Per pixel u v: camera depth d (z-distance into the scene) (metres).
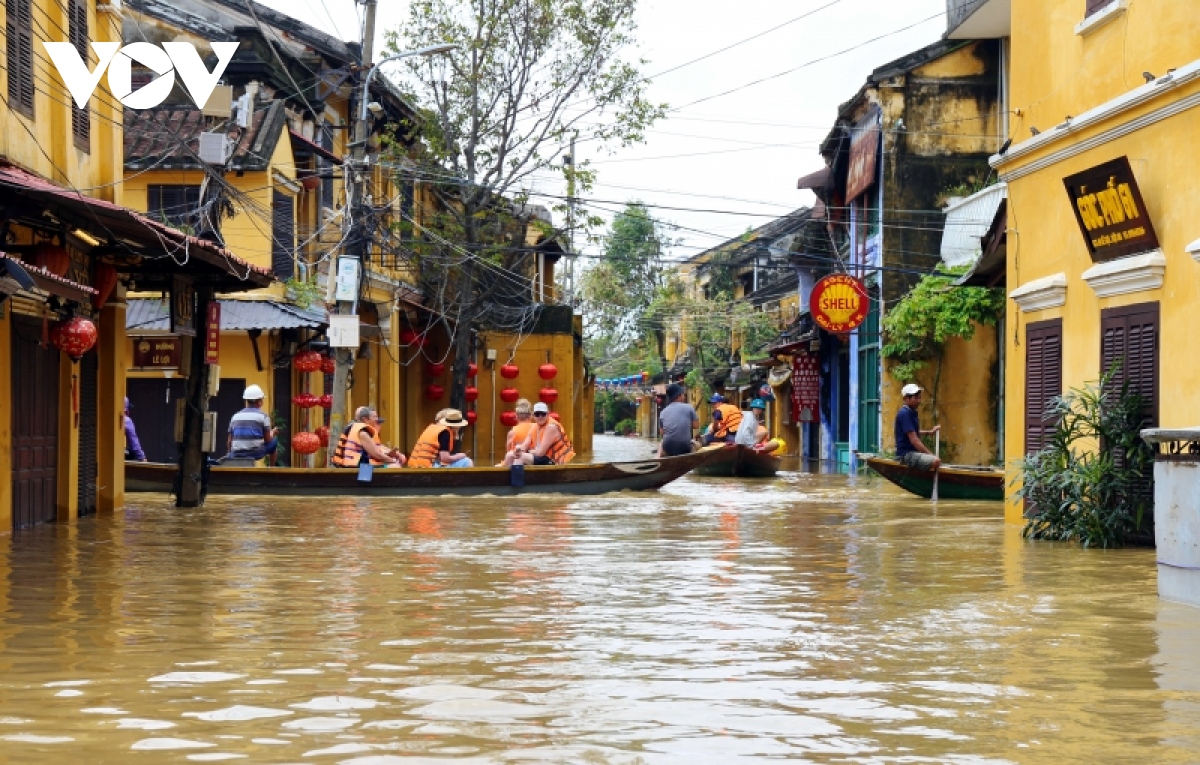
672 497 20.20
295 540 12.77
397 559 11.05
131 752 4.59
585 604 8.32
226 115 20.12
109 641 6.90
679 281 59.97
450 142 30.86
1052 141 13.66
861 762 4.50
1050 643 6.81
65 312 14.10
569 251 41.75
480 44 30.34
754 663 6.28
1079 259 13.24
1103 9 12.59
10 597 8.64
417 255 31.34
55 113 14.27
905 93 30.44
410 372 37.88
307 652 6.58
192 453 17.31
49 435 14.70
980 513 16.80
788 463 36.06
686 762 4.49
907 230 30.34
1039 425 14.11
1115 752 4.62
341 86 28.95
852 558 11.11
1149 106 11.80
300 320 22.84
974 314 27.80
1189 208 11.24
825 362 38.44
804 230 39.41
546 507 17.67
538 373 39.66
